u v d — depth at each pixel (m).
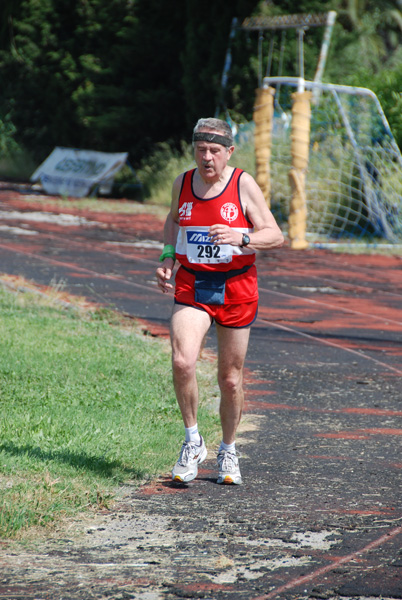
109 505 11.79
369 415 17.91
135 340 23.58
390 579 9.50
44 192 76.69
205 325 12.45
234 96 70.94
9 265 36.16
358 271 41.75
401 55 107.19
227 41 71.50
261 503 12.20
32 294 28.92
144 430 15.39
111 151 83.31
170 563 9.84
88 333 23.84
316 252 48.47
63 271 35.72
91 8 82.94
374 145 57.47
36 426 14.73
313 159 58.06
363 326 28.42
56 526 10.88
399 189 53.91
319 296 34.12
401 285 38.03
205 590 9.11
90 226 54.06
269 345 24.78
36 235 47.66
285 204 60.00
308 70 70.75
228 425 13.07
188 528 11.05
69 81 86.31
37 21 86.94
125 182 80.06
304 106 48.78
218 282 12.27
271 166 60.56
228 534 10.87
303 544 10.57
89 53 84.69
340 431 16.59
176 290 12.62
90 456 13.51
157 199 73.31
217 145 11.83
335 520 11.52
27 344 21.33
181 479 12.76
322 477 13.59
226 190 12.11
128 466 13.51
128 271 36.94
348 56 71.94
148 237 50.09
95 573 9.49
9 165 93.56
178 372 12.35
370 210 55.81
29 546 10.21
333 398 19.27
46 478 12.13
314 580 9.44
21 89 90.81
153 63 80.31
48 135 91.44
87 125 82.31
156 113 79.31
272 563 9.92
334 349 24.70
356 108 57.47
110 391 17.91
